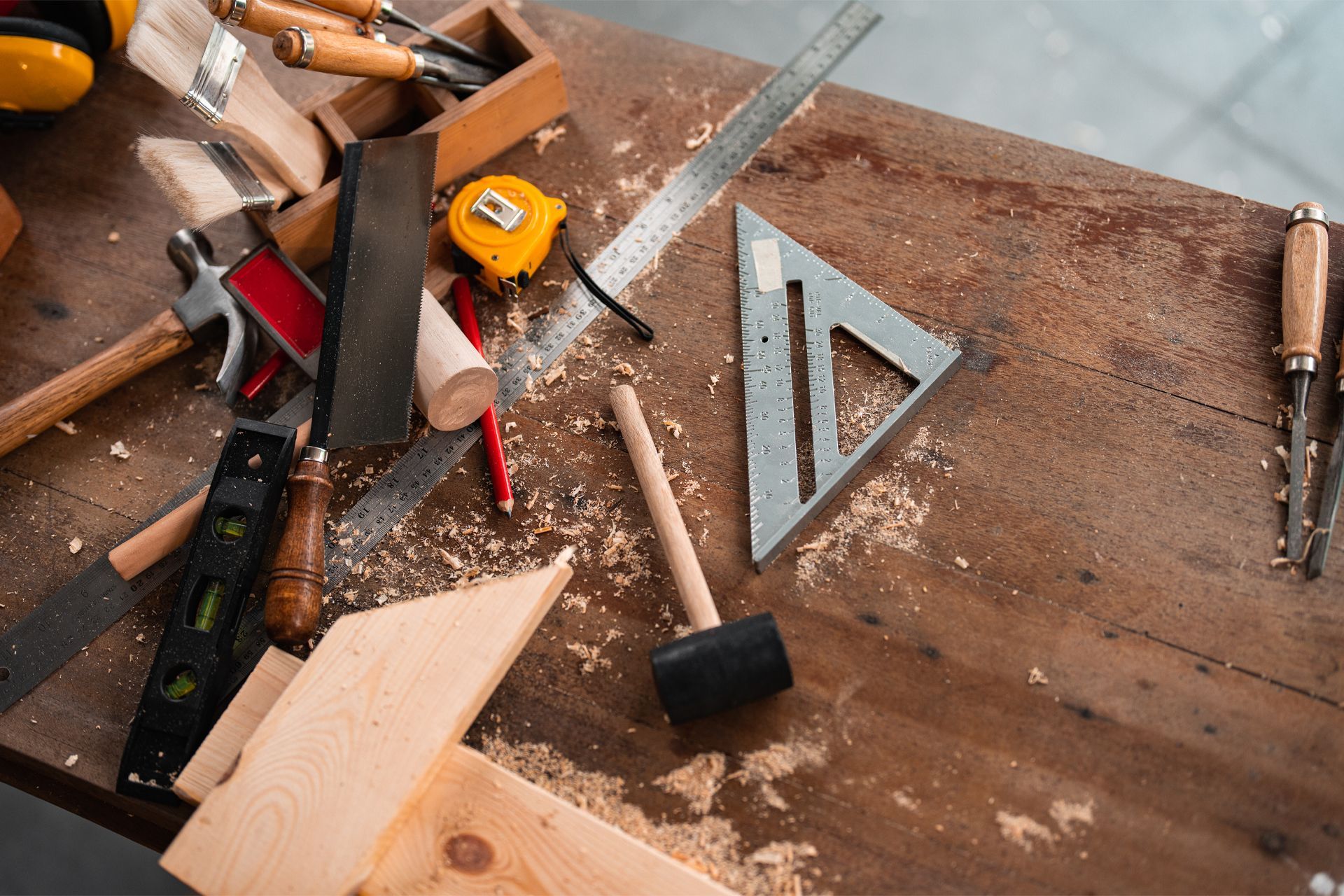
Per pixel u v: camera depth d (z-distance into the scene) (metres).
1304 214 1.39
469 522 1.35
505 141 1.60
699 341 1.45
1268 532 1.27
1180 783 1.14
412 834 1.09
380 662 1.14
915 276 1.47
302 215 1.42
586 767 1.20
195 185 1.30
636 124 1.63
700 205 1.55
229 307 1.45
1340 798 1.13
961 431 1.36
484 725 1.22
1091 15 2.95
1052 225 1.50
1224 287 1.43
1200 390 1.36
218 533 1.25
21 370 1.51
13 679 1.29
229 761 1.14
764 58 3.01
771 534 1.28
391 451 1.41
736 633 1.13
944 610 1.25
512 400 1.43
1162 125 2.84
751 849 1.14
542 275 1.52
